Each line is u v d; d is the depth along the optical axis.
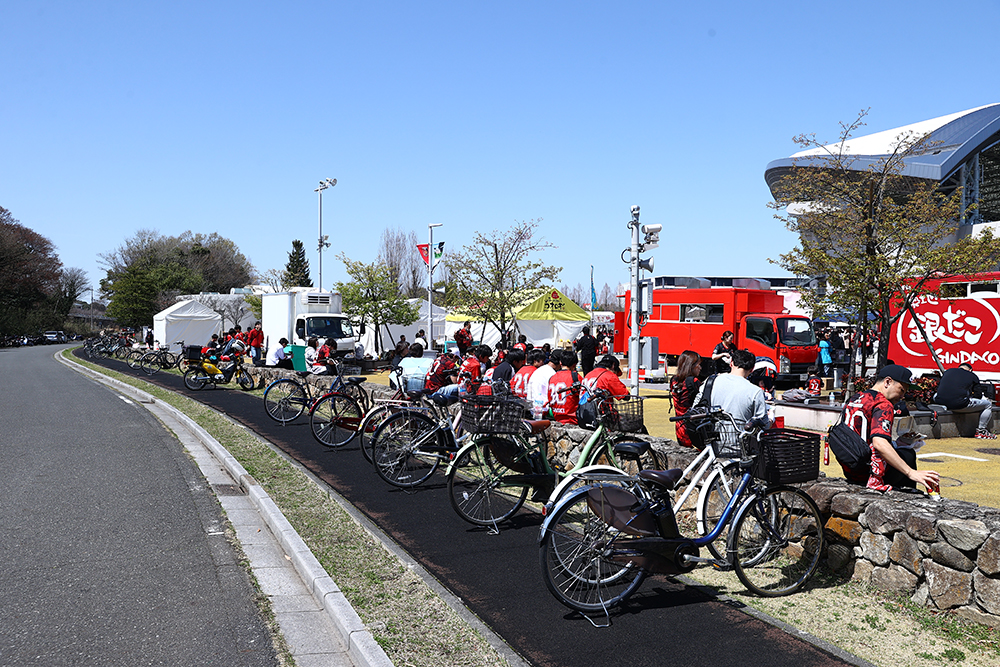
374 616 4.32
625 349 26.00
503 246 26.50
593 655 3.87
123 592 4.89
